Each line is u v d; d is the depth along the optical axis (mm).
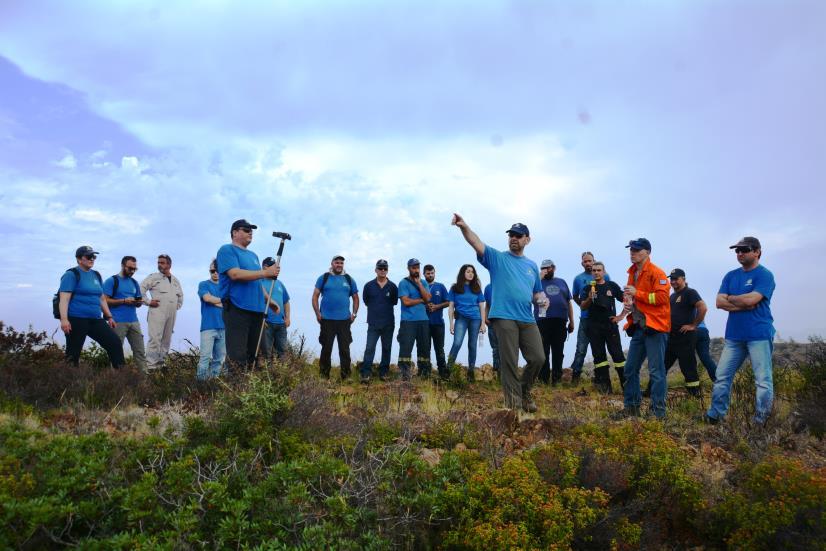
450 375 10961
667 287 7164
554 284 11492
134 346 10062
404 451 4949
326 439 4973
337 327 11016
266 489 3889
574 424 6281
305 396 5418
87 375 7484
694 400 8297
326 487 4191
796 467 4430
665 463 4734
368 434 5367
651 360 7203
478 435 5773
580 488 4527
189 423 4844
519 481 4254
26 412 6195
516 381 7730
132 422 5863
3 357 7820
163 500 3729
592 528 4195
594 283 10469
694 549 4367
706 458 5602
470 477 4492
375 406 6742
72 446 4156
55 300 8617
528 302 7824
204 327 8969
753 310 6949
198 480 3869
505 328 7684
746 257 7070
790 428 6664
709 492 4699
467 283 11438
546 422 6375
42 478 3754
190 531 3469
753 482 4484
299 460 4340
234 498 3920
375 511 3977
